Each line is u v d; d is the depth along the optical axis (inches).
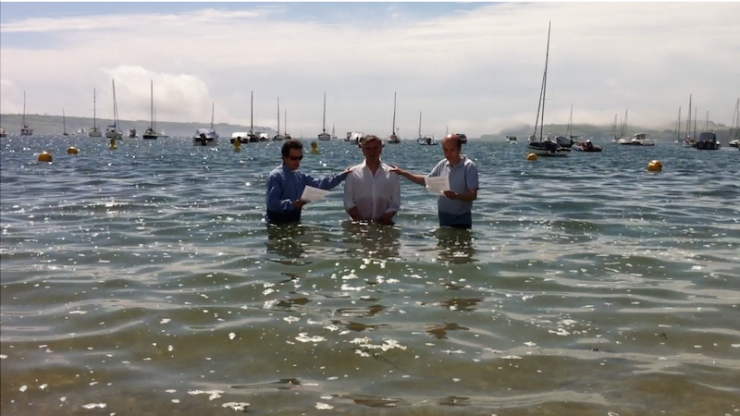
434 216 400.2
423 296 216.4
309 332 180.2
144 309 201.9
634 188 658.8
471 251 290.2
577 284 234.7
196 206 452.8
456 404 137.3
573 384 147.1
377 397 140.8
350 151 2586.1
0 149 2064.5
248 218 388.2
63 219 388.5
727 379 149.6
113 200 492.7
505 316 195.3
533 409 134.8
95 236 329.7
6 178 738.8
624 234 343.9
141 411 135.2
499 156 1971.0
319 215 399.9
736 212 438.9
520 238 327.0
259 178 754.2
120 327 185.8
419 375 152.1
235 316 194.9
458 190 344.8
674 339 176.4
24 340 175.9
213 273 247.1
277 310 200.4
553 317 194.9
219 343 173.0
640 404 137.0
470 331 181.5
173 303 208.4
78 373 154.6
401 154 2188.7
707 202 507.8
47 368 157.3
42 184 653.3
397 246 299.7
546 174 933.2
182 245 304.2
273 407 136.4
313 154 2118.6
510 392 143.1
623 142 4530.0
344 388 145.5
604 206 472.4
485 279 240.2
